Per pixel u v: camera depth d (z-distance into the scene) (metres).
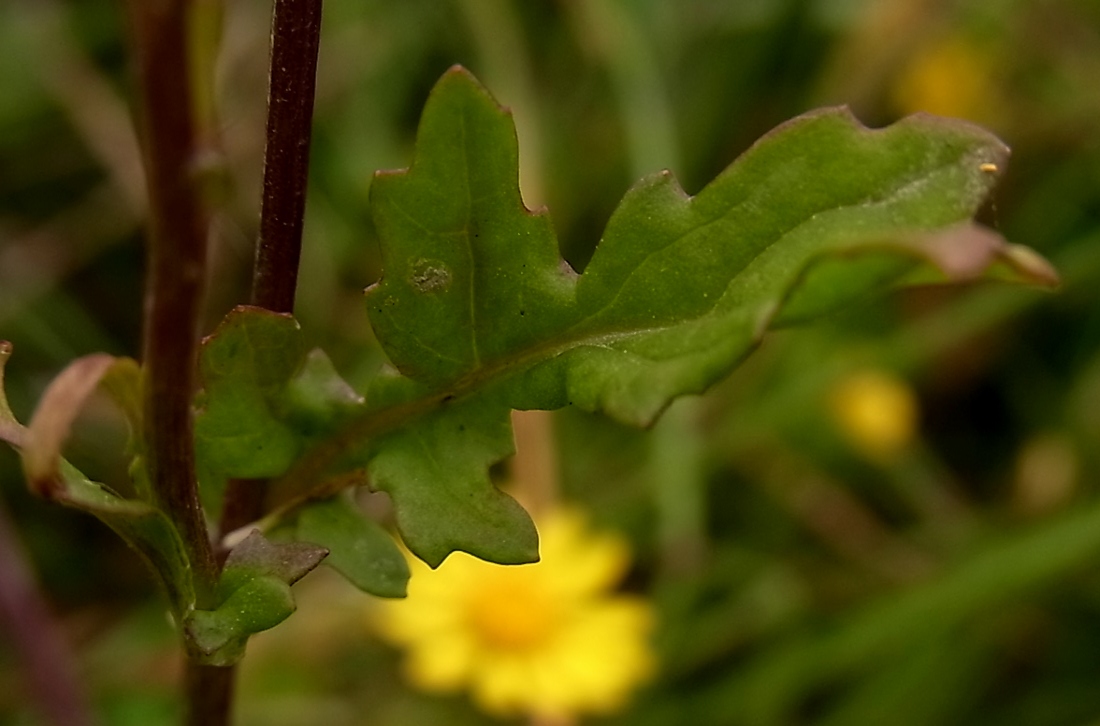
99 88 0.48
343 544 0.24
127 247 0.46
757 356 0.48
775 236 0.22
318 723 0.39
